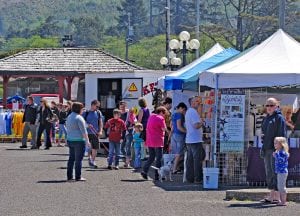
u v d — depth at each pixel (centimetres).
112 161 2095
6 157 2556
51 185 1667
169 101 2145
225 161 1681
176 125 1866
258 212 1270
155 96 2775
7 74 4391
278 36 1769
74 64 4419
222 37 7919
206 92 1867
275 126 1412
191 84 2092
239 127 1675
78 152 1766
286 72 1625
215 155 1677
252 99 2012
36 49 4553
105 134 2652
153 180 1797
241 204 1371
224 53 2280
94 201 1400
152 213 1250
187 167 1748
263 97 2019
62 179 1802
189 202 1394
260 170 1653
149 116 1986
